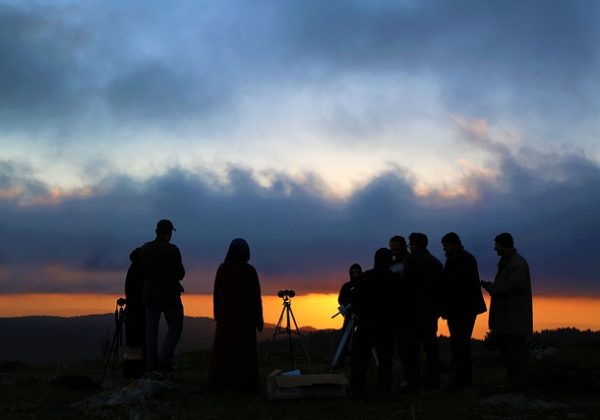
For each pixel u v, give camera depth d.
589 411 8.55
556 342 15.58
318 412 8.58
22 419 8.36
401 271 11.44
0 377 12.66
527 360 9.80
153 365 11.13
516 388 9.72
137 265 11.72
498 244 9.98
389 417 8.23
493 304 9.97
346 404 9.07
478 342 16.95
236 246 10.84
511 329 9.70
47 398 9.85
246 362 10.33
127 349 11.58
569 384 10.25
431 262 10.69
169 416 8.47
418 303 10.64
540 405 8.79
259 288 10.66
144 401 9.27
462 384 10.47
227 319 10.45
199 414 8.54
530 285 9.80
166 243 11.34
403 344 10.33
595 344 13.16
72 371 14.33
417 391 10.14
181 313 11.41
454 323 10.52
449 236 10.72
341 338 13.17
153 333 11.18
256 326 10.55
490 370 14.25
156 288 11.12
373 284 10.04
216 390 10.20
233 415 8.46
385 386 9.92
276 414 8.50
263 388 11.05
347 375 12.58
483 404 8.94
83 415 8.60
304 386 9.53
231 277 10.58
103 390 10.66
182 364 15.85
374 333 9.96
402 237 11.69
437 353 10.67
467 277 10.52
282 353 17.31
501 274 9.86
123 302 11.80
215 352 10.40
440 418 8.16
